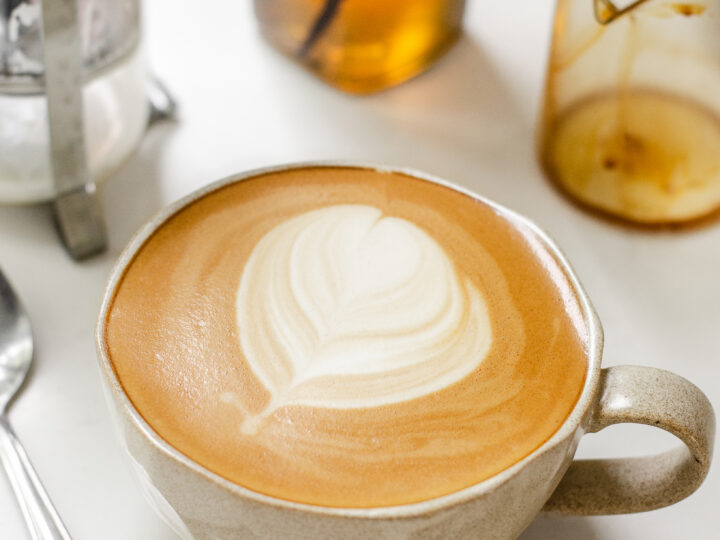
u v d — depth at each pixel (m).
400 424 0.30
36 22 0.37
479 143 0.46
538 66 0.50
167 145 0.45
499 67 0.50
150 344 0.31
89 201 0.40
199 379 0.31
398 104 0.48
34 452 0.36
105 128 0.41
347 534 0.28
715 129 0.41
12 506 0.35
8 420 0.36
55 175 0.39
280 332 0.32
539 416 0.30
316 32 0.47
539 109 0.46
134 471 0.31
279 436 0.30
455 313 0.33
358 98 0.48
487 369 0.32
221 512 0.28
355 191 0.36
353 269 0.34
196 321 0.32
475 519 0.29
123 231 0.42
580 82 0.42
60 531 0.34
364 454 0.30
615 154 0.42
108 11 0.39
